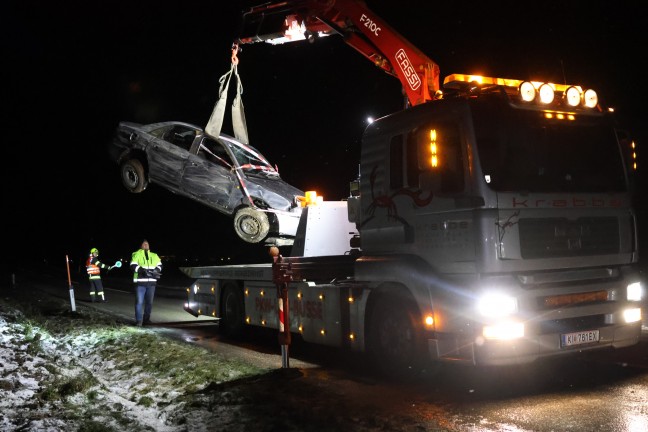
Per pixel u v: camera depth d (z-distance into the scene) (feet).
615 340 21.39
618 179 22.35
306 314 28.30
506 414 18.08
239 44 35.22
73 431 16.92
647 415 17.58
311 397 20.83
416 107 22.40
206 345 33.35
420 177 21.44
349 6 29.45
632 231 22.30
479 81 22.50
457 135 20.66
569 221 20.89
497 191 19.83
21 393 20.92
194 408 19.65
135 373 25.84
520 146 20.75
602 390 20.30
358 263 24.40
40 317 42.73
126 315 47.60
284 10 32.65
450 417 18.03
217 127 37.70
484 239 19.60
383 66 30.96
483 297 19.61
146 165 45.19
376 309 24.08
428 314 21.31
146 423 18.34
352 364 26.61
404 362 22.68
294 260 28.86
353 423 17.71
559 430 16.56
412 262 21.94
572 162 21.56
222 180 41.50
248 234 40.60
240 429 17.38
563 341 20.29
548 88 21.42
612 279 21.71
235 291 35.40
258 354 30.07
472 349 19.86
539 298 20.16
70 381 22.68
